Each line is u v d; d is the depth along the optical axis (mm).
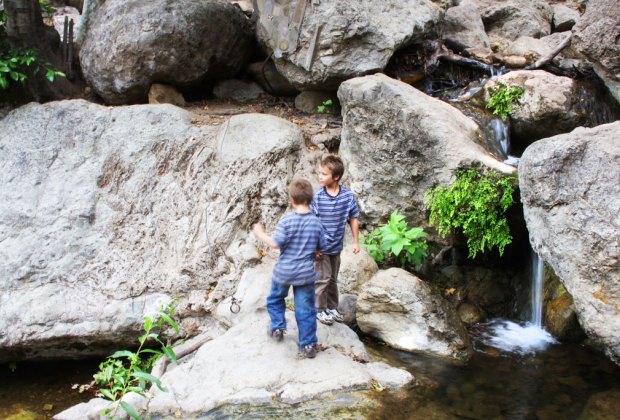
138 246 6074
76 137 6699
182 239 6047
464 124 6043
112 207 6293
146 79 7453
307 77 7199
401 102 5914
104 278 5891
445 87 7547
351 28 6848
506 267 6191
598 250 4324
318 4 6926
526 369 4895
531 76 6562
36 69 7262
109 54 7363
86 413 4375
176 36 7305
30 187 6410
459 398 4434
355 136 6332
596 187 4371
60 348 5727
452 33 8383
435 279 6145
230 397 4320
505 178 5395
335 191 4980
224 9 7891
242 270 5828
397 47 7051
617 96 6195
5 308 5645
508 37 9273
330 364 4609
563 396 4477
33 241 6062
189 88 7941
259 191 6254
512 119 6594
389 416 4164
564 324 5352
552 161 4504
